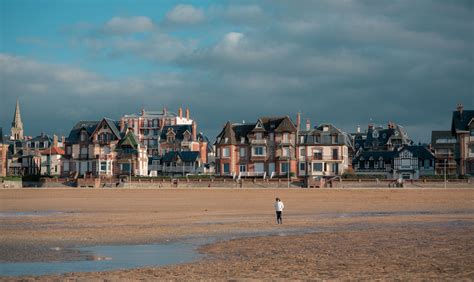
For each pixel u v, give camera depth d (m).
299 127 148.88
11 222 59.62
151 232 50.19
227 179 131.25
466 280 28.28
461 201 88.56
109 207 81.38
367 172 156.88
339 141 141.00
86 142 155.38
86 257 36.66
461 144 131.75
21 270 32.28
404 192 103.81
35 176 140.88
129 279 29.61
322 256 35.91
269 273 30.75
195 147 191.88
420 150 153.12
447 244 39.94
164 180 133.50
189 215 68.06
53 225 56.38
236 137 143.75
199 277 29.92
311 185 123.81
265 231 50.62
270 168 141.12
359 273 30.38
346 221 58.91
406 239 42.88
